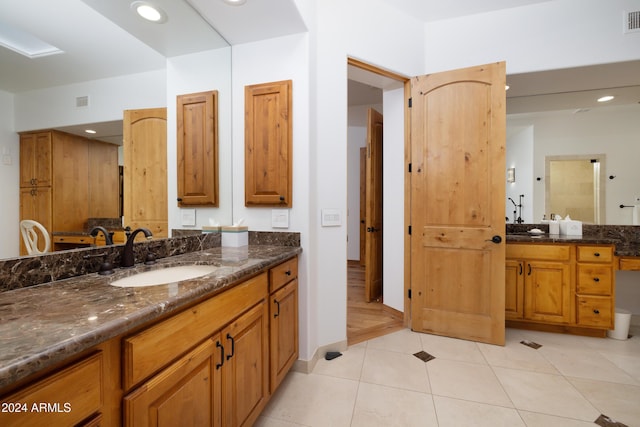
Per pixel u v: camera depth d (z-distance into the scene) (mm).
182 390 856
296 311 1790
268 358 1438
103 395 631
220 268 1180
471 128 2225
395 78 2430
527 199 2859
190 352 896
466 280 2270
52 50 1046
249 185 1896
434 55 2498
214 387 1007
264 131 1858
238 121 1931
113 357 658
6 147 900
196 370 922
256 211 1921
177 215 1653
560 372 1818
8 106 908
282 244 1855
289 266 1684
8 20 908
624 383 1697
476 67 2199
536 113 2818
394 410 1484
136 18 1382
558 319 2357
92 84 1197
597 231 2740
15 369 446
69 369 560
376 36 2238
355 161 5340
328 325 2055
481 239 2211
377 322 2619
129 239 1215
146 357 725
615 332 2295
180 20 1552
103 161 1245
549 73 2348
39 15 997
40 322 626
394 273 2762
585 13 2232
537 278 2406
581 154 2770
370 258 3191
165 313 778
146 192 1457
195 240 1654
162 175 1539
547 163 2824
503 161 2133
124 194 1348
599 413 1450
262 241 1896
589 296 2293
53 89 1049
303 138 1808
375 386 1688
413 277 2434
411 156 2443
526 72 2332
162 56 1526
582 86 2594
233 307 1127
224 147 1911
